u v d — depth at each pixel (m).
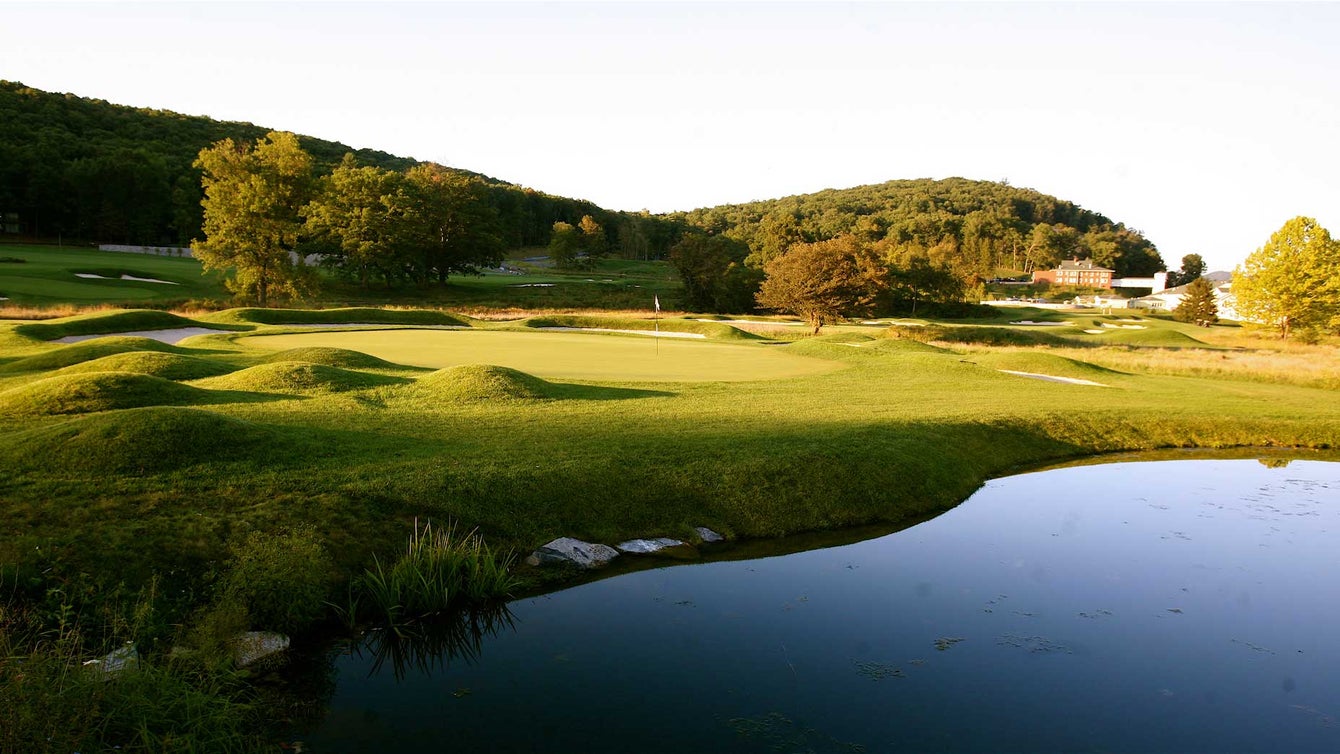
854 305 54.91
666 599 9.17
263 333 32.53
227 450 10.74
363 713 6.61
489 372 17.84
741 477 12.48
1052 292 135.88
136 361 18.67
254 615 7.70
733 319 64.31
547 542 10.21
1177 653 7.93
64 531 8.12
